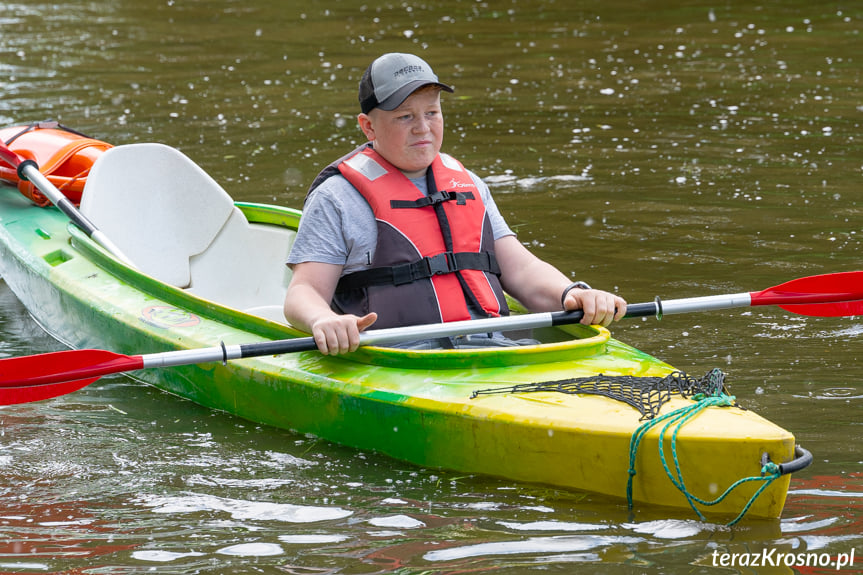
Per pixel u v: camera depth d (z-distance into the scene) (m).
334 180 8.87
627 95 22.72
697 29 31.62
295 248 8.77
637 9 35.88
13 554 6.67
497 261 9.29
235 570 6.44
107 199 11.46
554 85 23.95
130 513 7.25
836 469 7.57
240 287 11.91
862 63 25.75
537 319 8.24
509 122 20.47
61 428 8.77
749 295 8.58
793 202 14.90
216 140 19.02
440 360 8.14
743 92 22.72
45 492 7.59
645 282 11.83
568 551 6.56
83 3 38.22
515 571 6.33
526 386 7.86
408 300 8.64
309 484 7.69
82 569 6.48
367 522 7.05
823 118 20.17
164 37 31.16
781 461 6.72
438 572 6.35
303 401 8.54
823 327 10.50
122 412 9.16
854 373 9.33
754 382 9.16
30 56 27.70
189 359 8.07
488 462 7.68
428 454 7.93
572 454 7.32
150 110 21.48
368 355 8.41
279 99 22.59
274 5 37.62
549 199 15.34
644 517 7.00
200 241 11.91
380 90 8.76
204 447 8.40
